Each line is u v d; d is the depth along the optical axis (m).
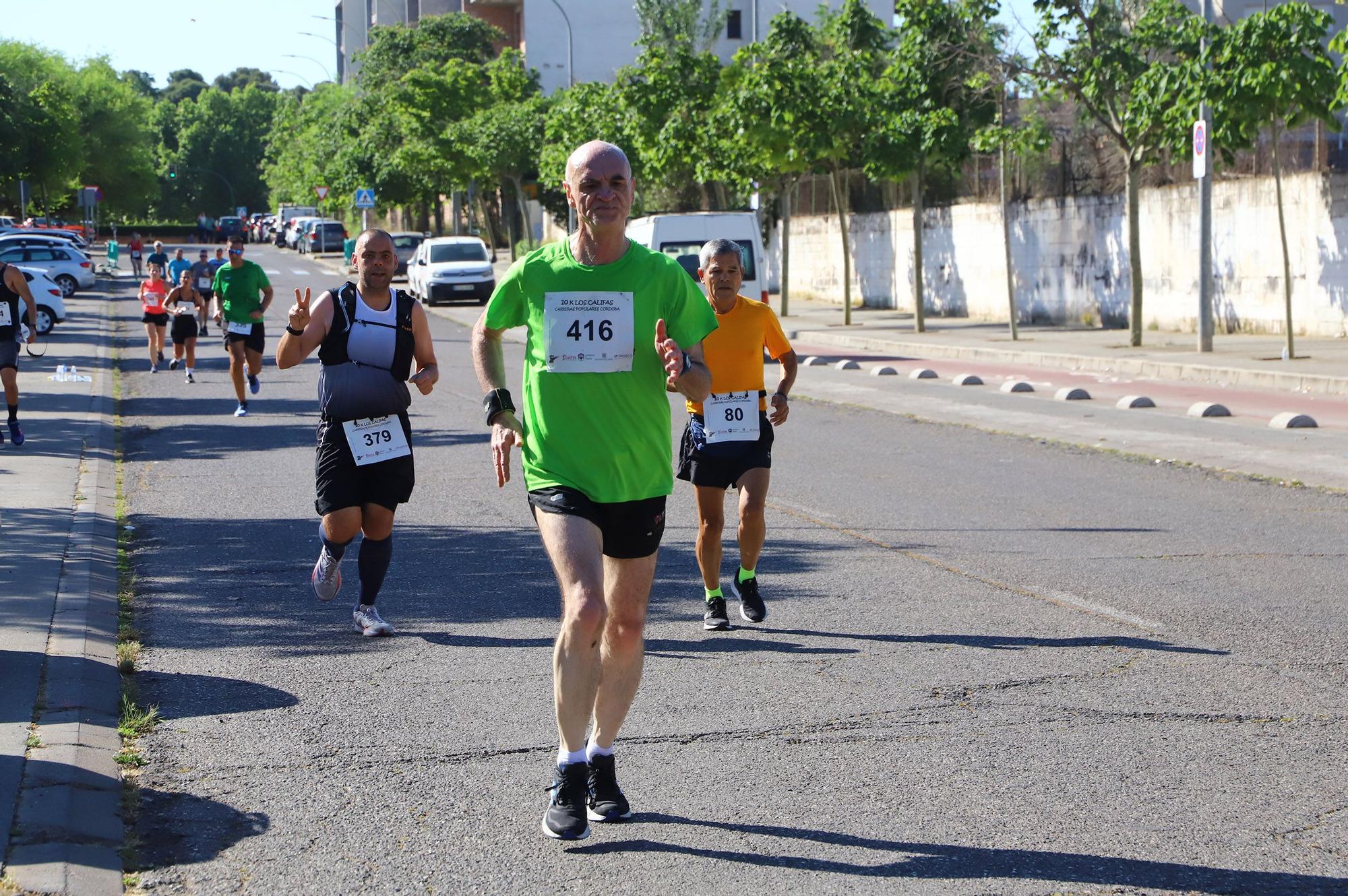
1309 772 6.18
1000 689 7.46
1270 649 8.16
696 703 7.27
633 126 41.94
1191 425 18.19
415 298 8.81
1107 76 26.97
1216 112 24.62
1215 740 6.61
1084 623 8.81
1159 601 9.37
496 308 5.61
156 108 180.75
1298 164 28.22
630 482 5.51
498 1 91.81
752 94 34.56
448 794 6.03
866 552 11.07
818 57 40.16
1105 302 33.72
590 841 5.51
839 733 6.77
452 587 10.00
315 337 8.55
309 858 5.36
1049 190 35.66
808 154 34.25
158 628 8.88
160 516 12.84
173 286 31.86
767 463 8.80
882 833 5.55
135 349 32.25
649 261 5.55
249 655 8.26
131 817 5.76
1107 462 15.70
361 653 8.30
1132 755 6.41
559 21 84.31
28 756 6.20
